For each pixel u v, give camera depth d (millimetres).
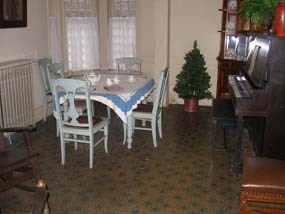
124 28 5984
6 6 4031
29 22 4664
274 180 2238
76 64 5906
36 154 2699
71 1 5641
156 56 5699
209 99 5703
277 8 2938
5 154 2676
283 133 3088
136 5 5812
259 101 3059
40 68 4738
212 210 2727
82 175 3324
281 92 3008
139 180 3225
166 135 4445
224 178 3270
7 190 2791
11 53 4301
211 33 5656
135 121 4977
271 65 2969
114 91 3711
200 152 3898
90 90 3738
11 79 4023
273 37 2920
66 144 4129
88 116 3375
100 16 5953
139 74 4820
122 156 3789
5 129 2836
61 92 3605
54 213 2660
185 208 2754
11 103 4055
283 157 3137
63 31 5598
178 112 5516
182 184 3150
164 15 5504
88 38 5922
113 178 3264
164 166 3535
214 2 5531
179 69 5930
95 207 2756
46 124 4859
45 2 5074
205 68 5445
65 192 2990
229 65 5344
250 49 4141
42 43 5059
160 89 3836
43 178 3242
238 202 2846
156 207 2764
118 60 5086
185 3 5637
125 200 2865
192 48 5781
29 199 2873
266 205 2303
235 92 3293
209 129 4684
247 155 3811
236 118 3420
